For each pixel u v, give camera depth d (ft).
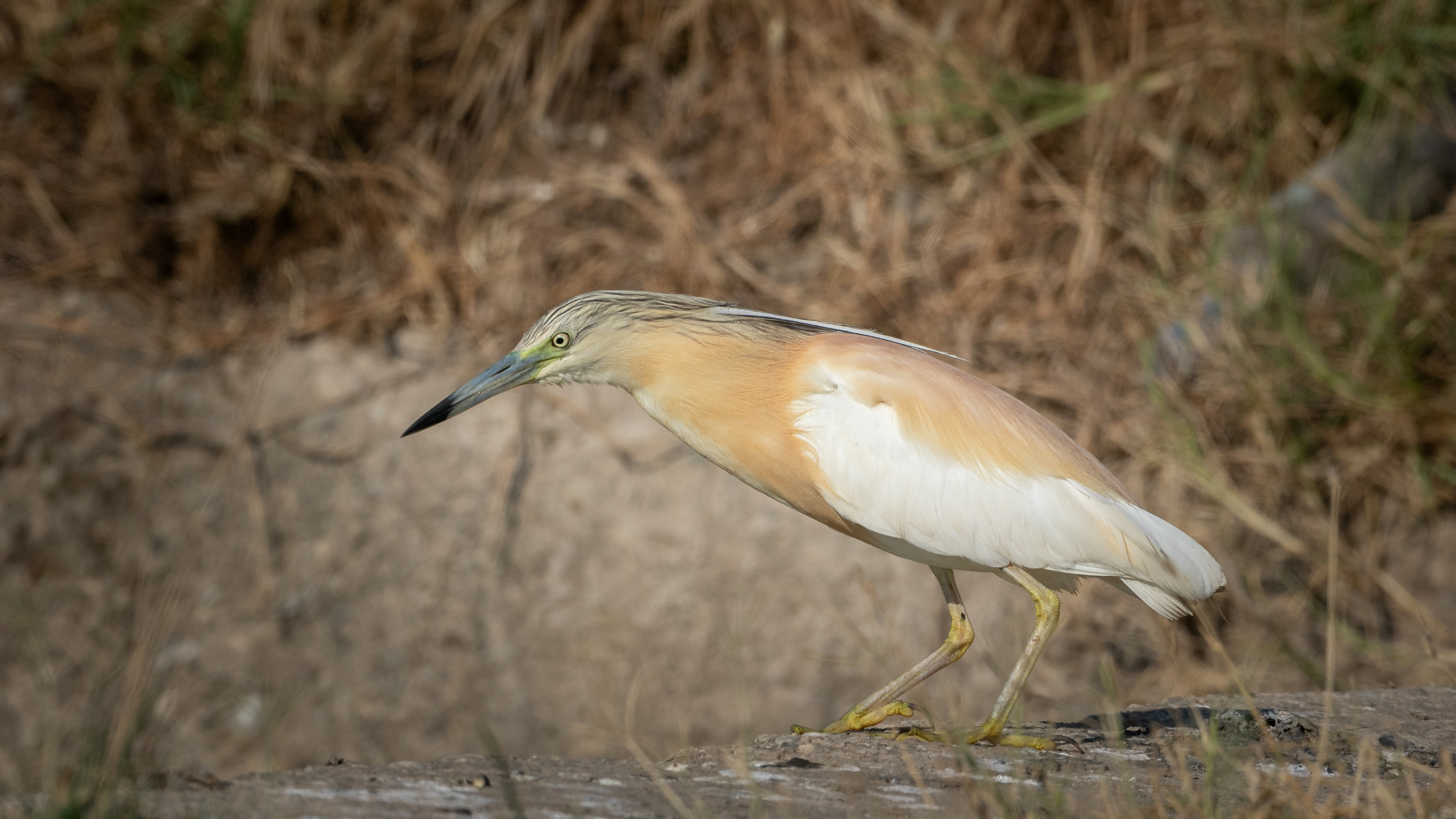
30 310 41.22
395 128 46.16
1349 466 39.11
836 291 42.55
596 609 39.14
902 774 17.08
